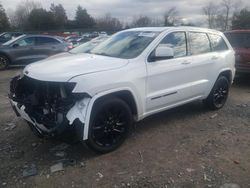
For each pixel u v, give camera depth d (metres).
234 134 5.43
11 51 14.02
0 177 4.02
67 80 4.11
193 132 5.49
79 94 4.11
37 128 4.50
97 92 4.23
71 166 4.26
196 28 6.26
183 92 5.69
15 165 4.30
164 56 5.01
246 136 5.35
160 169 4.18
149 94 5.07
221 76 6.71
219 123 5.97
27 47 14.41
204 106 6.78
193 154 4.62
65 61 4.82
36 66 4.73
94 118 4.29
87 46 6.43
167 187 3.78
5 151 4.72
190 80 5.84
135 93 4.76
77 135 4.21
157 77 5.13
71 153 4.62
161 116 6.30
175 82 5.52
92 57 5.08
